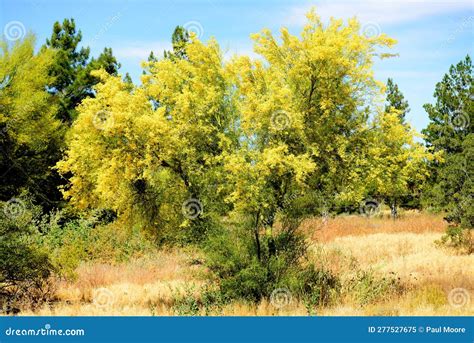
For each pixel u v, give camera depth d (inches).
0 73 817.5
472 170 800.3
